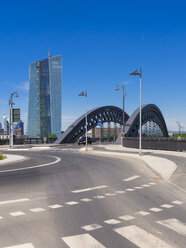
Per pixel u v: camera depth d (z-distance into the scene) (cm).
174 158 2192
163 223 546
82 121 6531
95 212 632
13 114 4103
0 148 4403
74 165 1739
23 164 1819
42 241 450
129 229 508
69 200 759
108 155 2708
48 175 1277
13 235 479
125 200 759
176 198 793
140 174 1324
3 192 877
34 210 650
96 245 432
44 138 6184
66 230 504
